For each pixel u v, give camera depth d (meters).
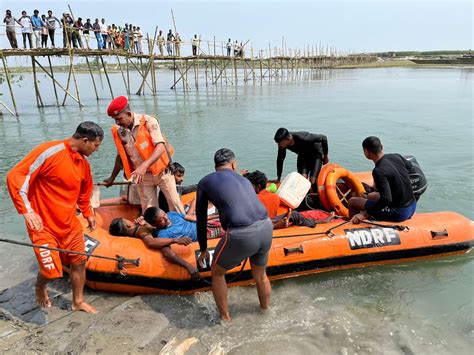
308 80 48.75
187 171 9.91
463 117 17.64
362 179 6.97
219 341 3.75
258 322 4.05
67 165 3.66
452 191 8.13
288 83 43.66
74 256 3.95
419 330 3.93
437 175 9.23
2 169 10.57
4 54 20.17
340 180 6.67
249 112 20.05
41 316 4.12
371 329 3.94
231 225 3.64
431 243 5.24
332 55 76.56
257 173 5.27
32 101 27.67
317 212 5.84
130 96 30.09
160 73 90.44
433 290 4.66
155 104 24.44
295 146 6.32
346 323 4.02
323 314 4.18
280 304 4.38
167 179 5.16
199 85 43.00
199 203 3.84
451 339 3.80
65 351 3.59
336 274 5.02
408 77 51.59
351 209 5.71
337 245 4.97
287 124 16.28
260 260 3.91
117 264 4.44
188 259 4.54
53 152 3.59
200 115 19.27
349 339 3.79
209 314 4.19
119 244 4.56
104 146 12.97
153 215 4.64
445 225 5.37
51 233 3.74
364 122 16.56
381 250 5.09
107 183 5.50
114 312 4.18
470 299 4.47
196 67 35.69
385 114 18.84
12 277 4.94
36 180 3.63
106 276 4.46
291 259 4.80
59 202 3.71
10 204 7.87
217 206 3.75
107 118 19.31
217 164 3.94
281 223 5.13
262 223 3.72
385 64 91.31
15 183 3.43
